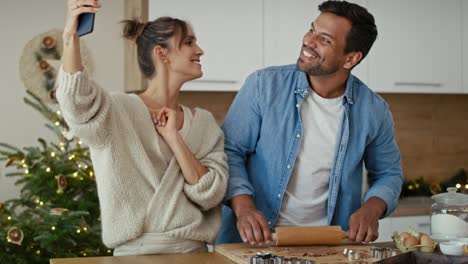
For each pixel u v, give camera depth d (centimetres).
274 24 372
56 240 326
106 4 408
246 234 193
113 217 182
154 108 193
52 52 404
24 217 346
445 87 412
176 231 184
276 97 218
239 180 211
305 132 218
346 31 212
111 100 182
